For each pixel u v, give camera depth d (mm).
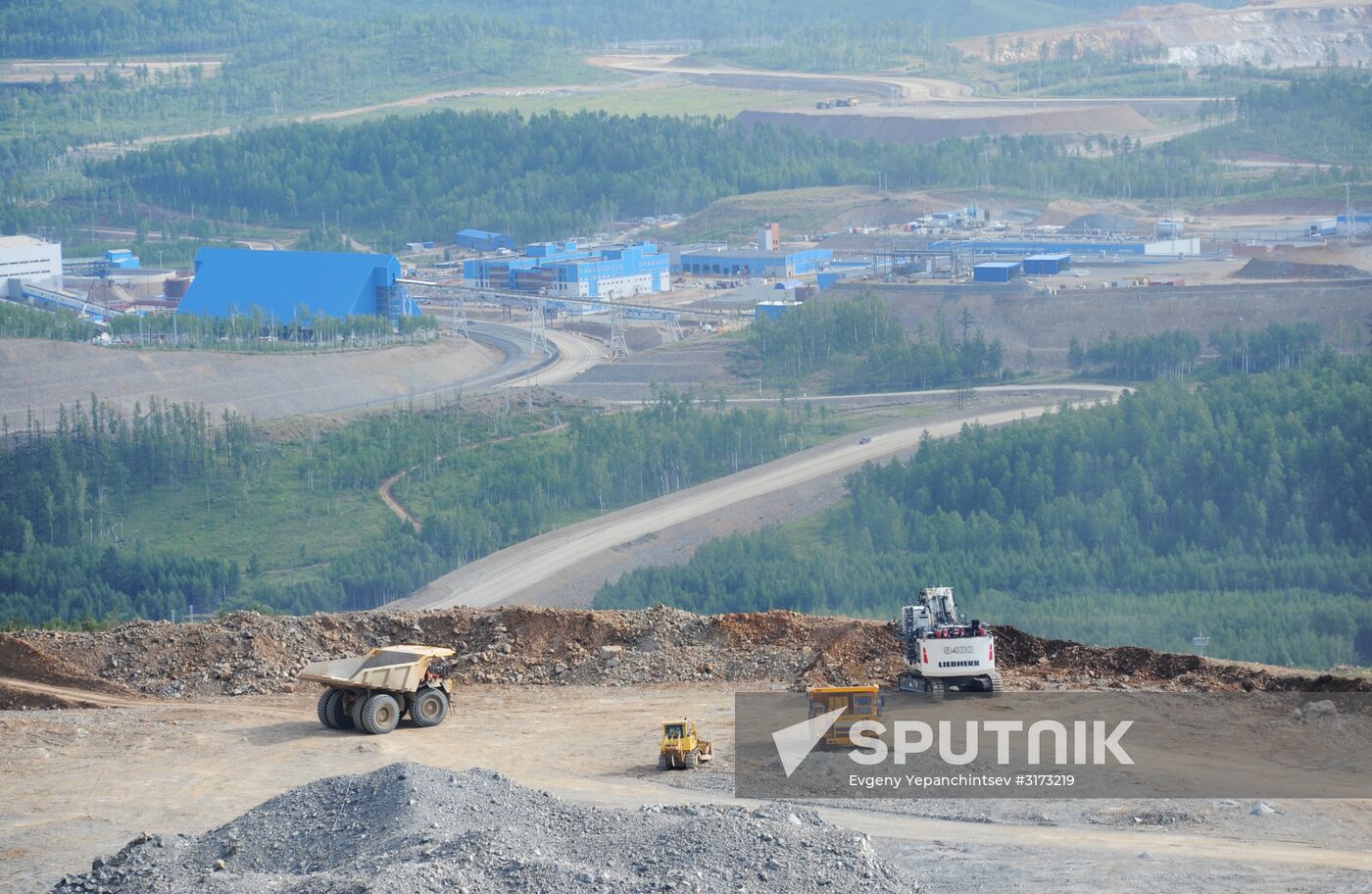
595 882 70938
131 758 113750
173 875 80438
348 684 118062
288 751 114625
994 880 81750
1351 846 87438
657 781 104125
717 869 73062
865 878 73875
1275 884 80375
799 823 80750
